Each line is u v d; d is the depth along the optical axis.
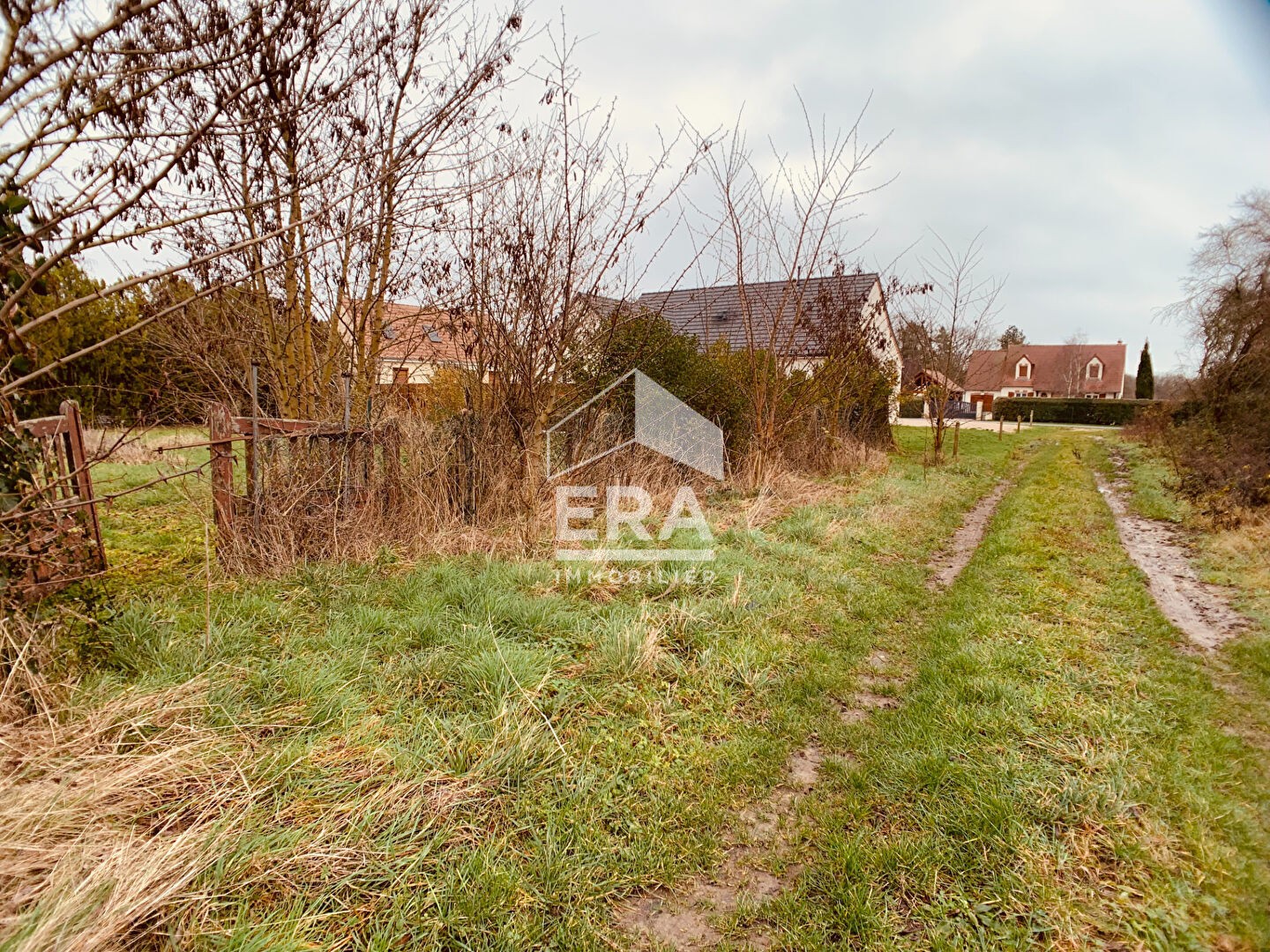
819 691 3.65
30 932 1.69
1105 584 5.40
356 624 3.91
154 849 2.04
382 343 7.20
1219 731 3.09
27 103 2.23
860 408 14.23
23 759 2.29
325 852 2.14
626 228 6.22
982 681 3.55
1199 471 9.09
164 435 6.96
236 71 4.22
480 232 6.12
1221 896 2.10
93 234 2.54
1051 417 37.00
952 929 2.04
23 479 3.03
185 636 3.48
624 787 2.73
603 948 1.99
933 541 7.21
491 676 3.32
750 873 2.34
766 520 7.31
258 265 5.59
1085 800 2.57
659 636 4.06
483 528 6.17
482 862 2.22
